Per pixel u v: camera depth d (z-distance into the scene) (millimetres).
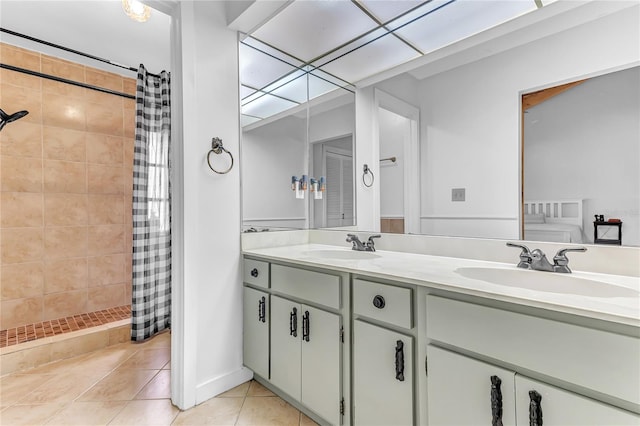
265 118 2059
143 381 1862
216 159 1758
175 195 1646
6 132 2408
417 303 1108
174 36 1653
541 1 1324
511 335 881
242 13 1700
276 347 1648
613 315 716
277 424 1488
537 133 1324
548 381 828
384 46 1826
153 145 2502
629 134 1111
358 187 1976
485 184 1469
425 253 1660
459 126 1562
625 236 1114
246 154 1954
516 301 861
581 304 780
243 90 1980
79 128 2754
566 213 1240
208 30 1728
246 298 1845
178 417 1533
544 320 825
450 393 1009
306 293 1494
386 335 1182
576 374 776
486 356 937
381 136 1871
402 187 1772
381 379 1202
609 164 1148
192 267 1627
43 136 2572
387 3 1621
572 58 1245
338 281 1353
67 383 1835
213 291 1729
